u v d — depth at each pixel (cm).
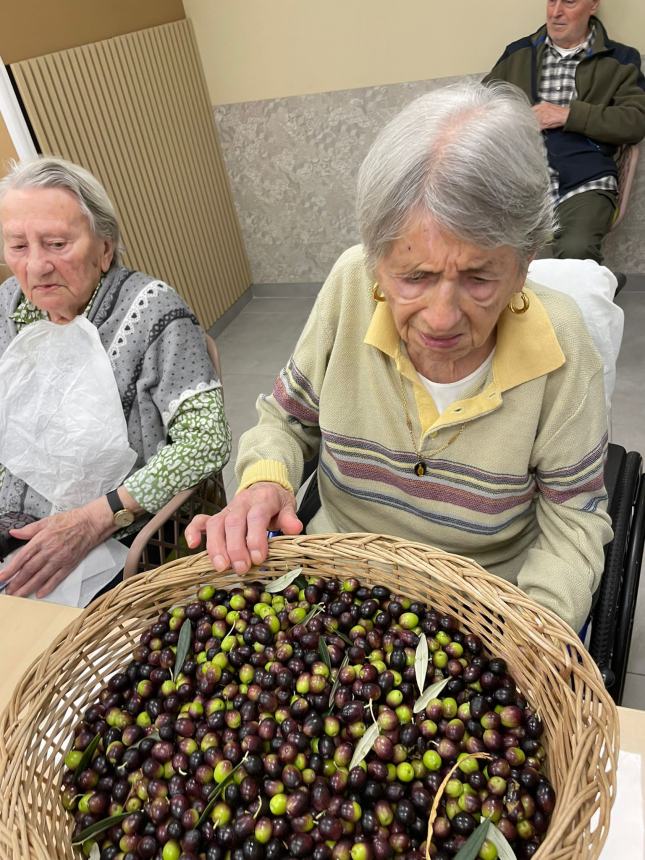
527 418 86
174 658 78
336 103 286
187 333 128
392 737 68
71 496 129
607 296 120
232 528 86
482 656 75
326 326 97
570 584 85
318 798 63
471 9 251
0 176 209
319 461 113
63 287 123
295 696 72
